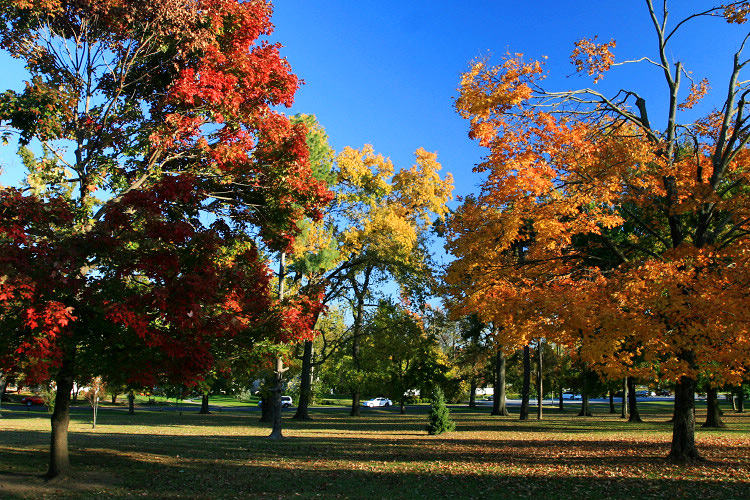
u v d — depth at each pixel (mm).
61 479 9492
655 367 10148
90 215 9508
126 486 9391
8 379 8875
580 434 20469
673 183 11977
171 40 9242
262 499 8391
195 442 16672
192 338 8312
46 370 7281
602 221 11047
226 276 9297
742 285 8695
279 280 20203
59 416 9742
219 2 9539
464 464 12141
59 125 8945
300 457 13531
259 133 10172
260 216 10797
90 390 23969
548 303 9555
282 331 9977
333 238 23094
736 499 7957
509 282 12078
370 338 28828
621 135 11859
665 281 8984
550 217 10945
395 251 23594
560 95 11375
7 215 7309
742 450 13719
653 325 8930
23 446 13883
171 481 9977
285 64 10602
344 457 13523
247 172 10281
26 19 8781
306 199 10570
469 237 11508
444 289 12562
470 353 36688
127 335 8281
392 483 9820
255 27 10086
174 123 8867
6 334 7477
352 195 25625
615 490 8820
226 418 32562
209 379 12656
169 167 10297
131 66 9562
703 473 10125
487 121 11039
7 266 6691
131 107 9555
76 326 8266
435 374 37625
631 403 30047
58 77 9234
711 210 11773
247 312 9891
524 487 9266
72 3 9031
